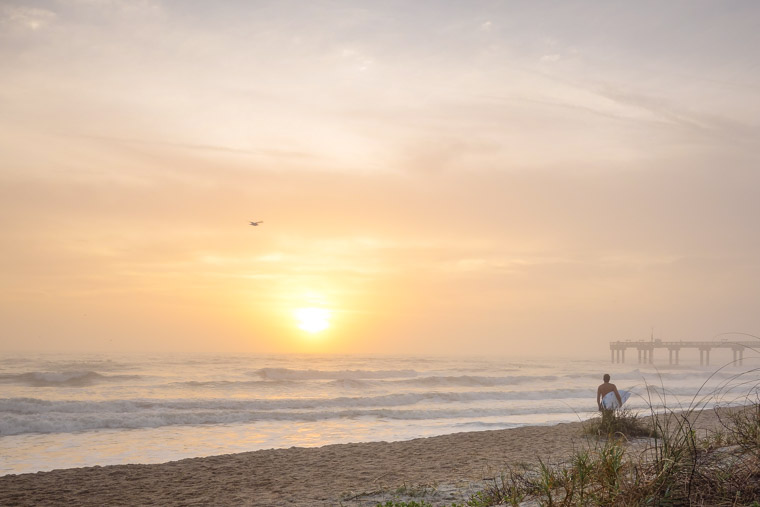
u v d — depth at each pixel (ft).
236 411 88.84
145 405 95.76
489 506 21.29
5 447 60.39
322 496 30.37
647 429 43.93
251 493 33.06
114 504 31.27
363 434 73.05
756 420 21.11
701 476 16.92
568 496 17.30
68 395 120.16
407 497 26.71
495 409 99.76
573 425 69.56
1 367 199.82
